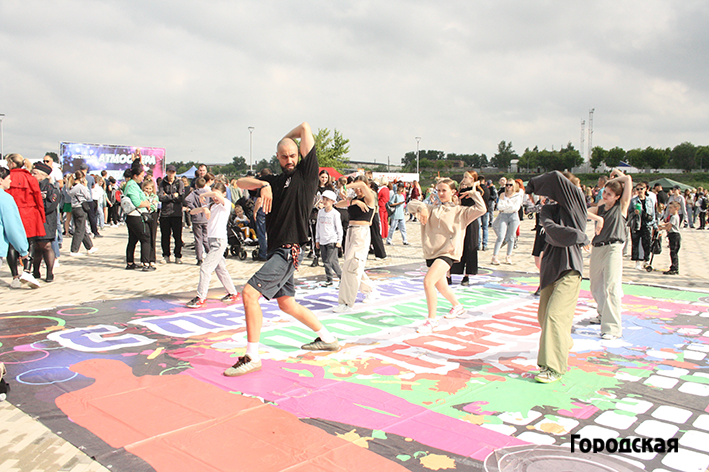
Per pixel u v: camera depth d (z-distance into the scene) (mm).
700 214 24781
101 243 14766
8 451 2877
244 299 4176
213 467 2713
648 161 93750
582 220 4254
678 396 3871
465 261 8570
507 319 6324
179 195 10930
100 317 6199
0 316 6191
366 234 6645
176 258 11125
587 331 5836
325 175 11055
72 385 3926
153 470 2680
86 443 2971
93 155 27094
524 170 105562
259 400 3643
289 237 4207
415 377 4199
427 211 5695
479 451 2936
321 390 3865
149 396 3709
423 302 7309
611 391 3957
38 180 8680
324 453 2875
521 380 4168
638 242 10883
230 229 11852
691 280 9656
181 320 6090
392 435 3123
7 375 4148
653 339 5512
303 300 7367
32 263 9141
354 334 5551
